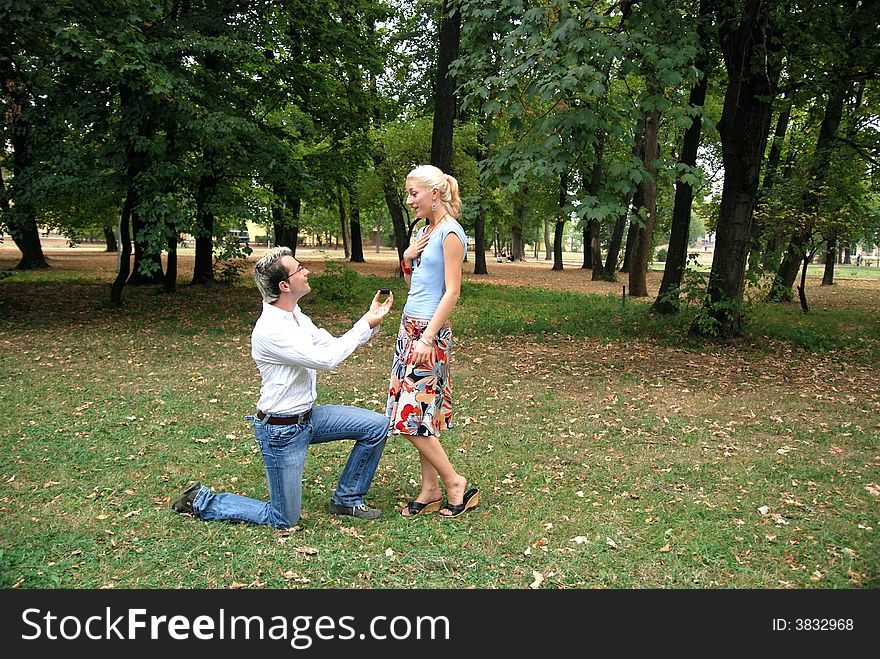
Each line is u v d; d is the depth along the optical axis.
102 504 3.92
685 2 8.75
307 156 15.46
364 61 14.60
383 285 19.91
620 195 7.11
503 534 3.58
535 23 7.03
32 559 3.23
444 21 13.73
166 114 10.94
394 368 3.74
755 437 5.53
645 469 4.70
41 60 10.52
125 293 15.81
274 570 3.17
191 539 3.46
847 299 18.81
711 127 6.97
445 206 3.59
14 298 14.21
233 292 16.59
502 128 8.51
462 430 5.64
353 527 3.63
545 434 5.54
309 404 3.45
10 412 5.85
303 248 64.12
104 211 19.55
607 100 7.08
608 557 3.34
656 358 9.12
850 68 11.05
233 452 4.94
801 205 13.62
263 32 12.82
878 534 3.65
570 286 23.39
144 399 6.39
